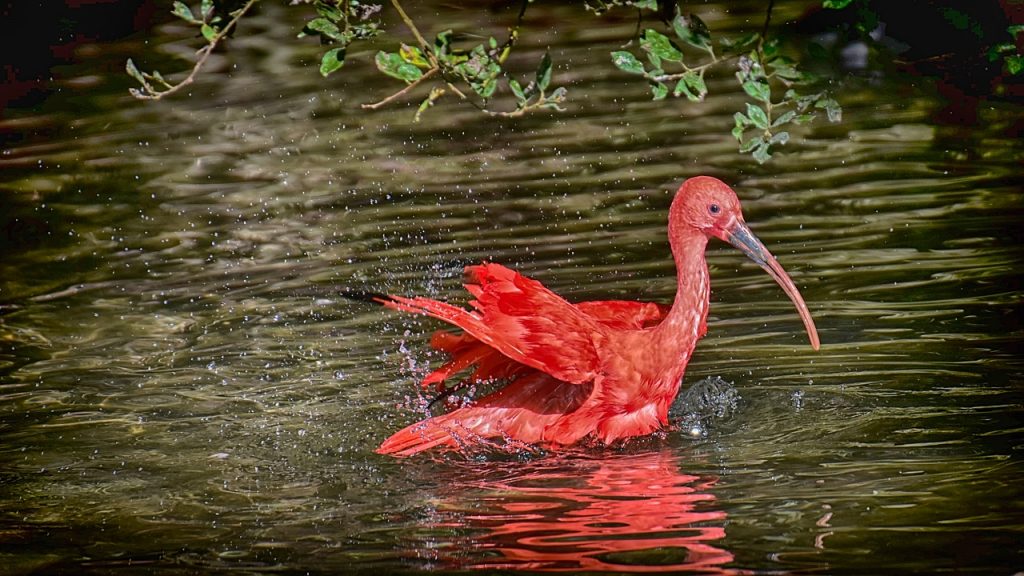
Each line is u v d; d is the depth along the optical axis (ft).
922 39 68.33
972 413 32.96
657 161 56.49
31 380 38.37
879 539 25.99
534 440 33.71
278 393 36.91
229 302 44.62
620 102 64.03
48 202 55.77
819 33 68.33
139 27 75.92
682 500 28.68
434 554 26.30
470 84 30.63
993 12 68.59
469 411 33.94
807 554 25.44
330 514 28.86
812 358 37.60
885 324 39.60
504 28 73.61
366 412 35.55
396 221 51.78
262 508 29.37
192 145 61.52
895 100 62.28
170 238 51.44
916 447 31.09
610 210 51.49
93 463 32.37
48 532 28.48
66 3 77.41
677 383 34.60
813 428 32.91
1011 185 51.65
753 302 42.50
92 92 68.23
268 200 54.95
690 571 24.88
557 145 59.26
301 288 45.57
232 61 71.31
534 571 25.17
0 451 33.24
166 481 31.19
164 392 37.17
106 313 44.09
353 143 61.00
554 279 44.62
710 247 48.21
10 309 44.96
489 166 57.52
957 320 39.45
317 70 69.82
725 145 57.93
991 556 24.98
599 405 33.71
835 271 44.32
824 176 53.98
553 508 28.63
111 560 26.91
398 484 30.71
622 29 72.74
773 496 28.55
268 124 63.72
